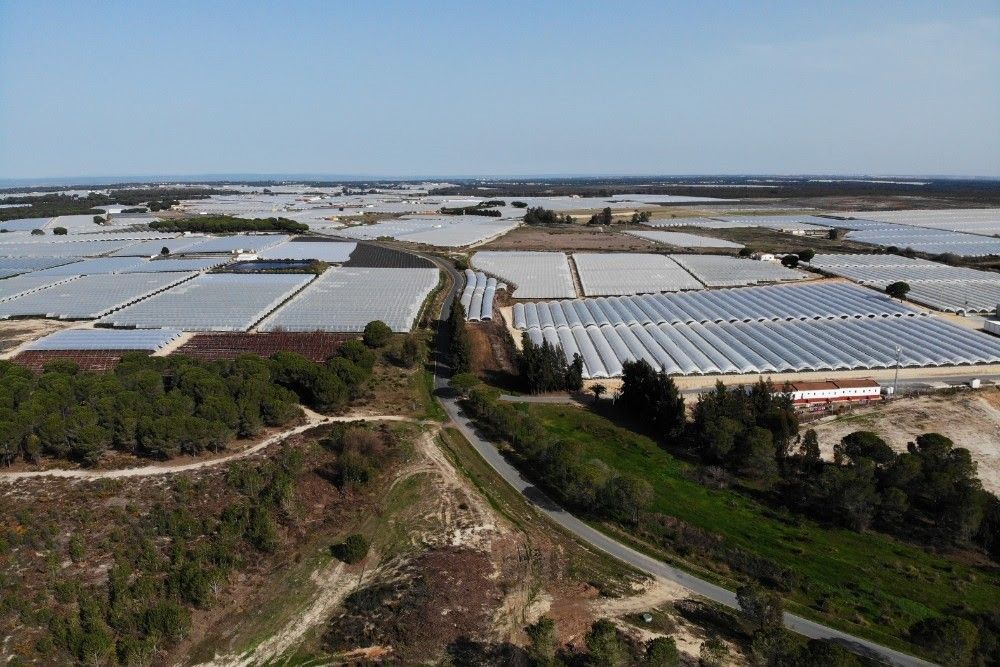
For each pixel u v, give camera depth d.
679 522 69.88
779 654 47.75
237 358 101.44
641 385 95.25
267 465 77.19
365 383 104.62
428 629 53.19
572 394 106.25
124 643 49.88
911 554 65.12
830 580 60.97
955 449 75.31
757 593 53.47
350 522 68.88
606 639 48.19
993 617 54.56
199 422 78.25
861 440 77.88
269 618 55.09
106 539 63.00
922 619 55.78
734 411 86.19
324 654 51.22
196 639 52.62
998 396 97.44
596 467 74.69
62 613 53.16
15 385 84.94
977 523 64.94
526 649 51.34
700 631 54.00
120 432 78.75
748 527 69.62
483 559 62.56
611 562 63.44
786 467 79.19
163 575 58.97
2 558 59.31
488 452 85.50
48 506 68.06
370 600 56.41
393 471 79.06
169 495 71.00
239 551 62.94
